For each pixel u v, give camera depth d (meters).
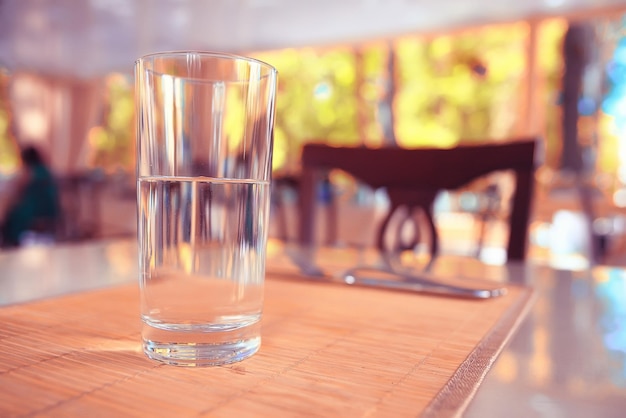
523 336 0.37
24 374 0.29
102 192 4.43
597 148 3.97
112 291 0.47
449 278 0.57
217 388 0.28
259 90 0.31
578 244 3.45
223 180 0.31
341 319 0.40
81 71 5.71
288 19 3.89
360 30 4.02
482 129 4.86
